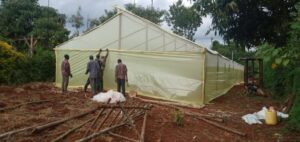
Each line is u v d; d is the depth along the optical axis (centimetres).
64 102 1359
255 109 1559
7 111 1141
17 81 2128
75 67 1970
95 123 977
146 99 1647
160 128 1002
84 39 1953
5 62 2052
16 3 3719
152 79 1741
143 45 1805
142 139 833
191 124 1108
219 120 1204
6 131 880
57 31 3591
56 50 2019
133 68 1803
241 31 845
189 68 1647
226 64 2411
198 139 955
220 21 791
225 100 1894
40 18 3731
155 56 1745
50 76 2439
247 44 871
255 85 2295
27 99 1404
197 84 1625
